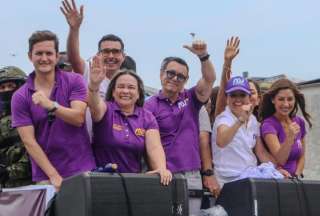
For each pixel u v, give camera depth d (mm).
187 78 6594
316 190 5750
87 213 4605
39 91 5488
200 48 6586
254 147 6855
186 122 6527
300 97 7016
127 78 5832
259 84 8031
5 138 6348
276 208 5465
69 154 5559
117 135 5645
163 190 4980
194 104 6695
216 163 6691
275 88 6930
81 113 5605
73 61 6965
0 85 6637
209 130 6926
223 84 7176
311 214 5656
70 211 4863
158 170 5125
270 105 7012
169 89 6500
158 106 6500
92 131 5801
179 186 5074
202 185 6680
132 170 5691
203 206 6375
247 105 6535
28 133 5566
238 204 5574
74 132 5605
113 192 4746
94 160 5719
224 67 7191
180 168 6344
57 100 5730
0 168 6328
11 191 5484
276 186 5527
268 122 6871
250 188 5422
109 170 4914
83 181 4664
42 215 5211
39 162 5465
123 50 7406
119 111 5762
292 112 7051
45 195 5266
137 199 4836
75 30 6891
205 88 6621
